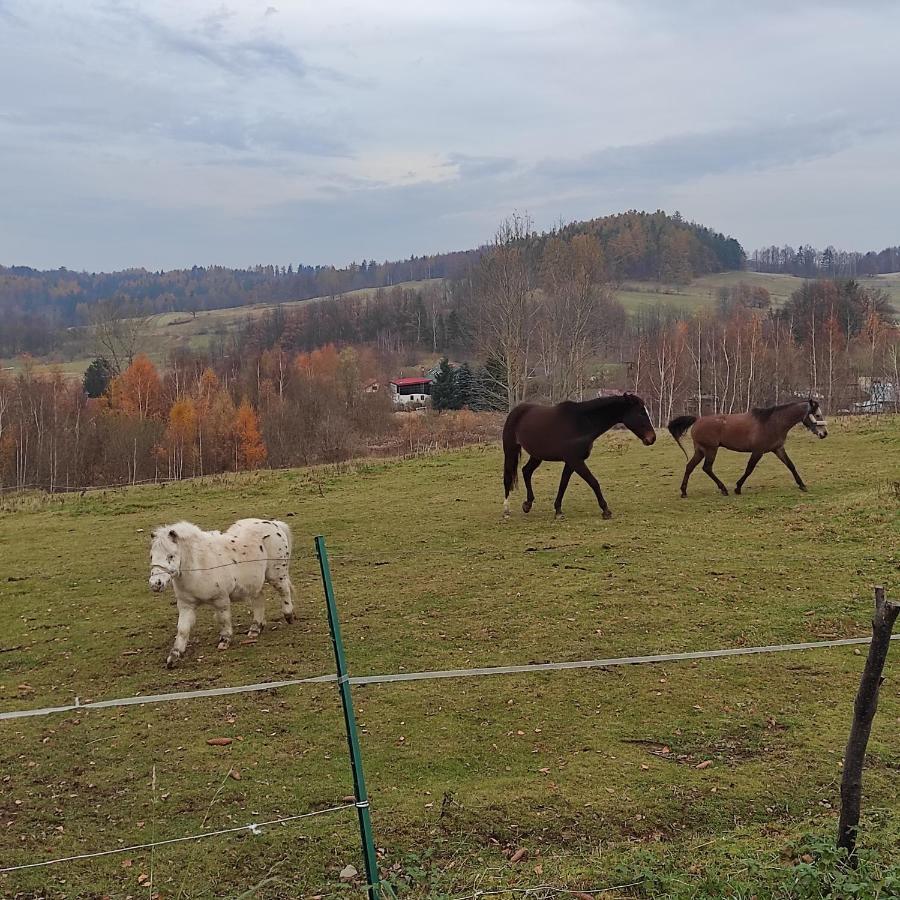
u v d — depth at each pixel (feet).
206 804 18.06
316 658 26.94
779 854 14.99
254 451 131.54
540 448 46.55
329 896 14.33
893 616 13.10
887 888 12.77
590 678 24.43
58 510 58.54
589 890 14.17
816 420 50.11
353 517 50.75
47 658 28.71
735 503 47.62
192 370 194.39
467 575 35.96
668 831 16.67
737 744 20.34
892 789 17.92
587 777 18.80
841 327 205.36
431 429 148.97
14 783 19.43
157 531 26.37
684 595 31.58
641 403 46.39
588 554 38.22
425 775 19.08
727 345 167.12
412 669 25.64
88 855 16.03
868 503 42.42
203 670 26.37
